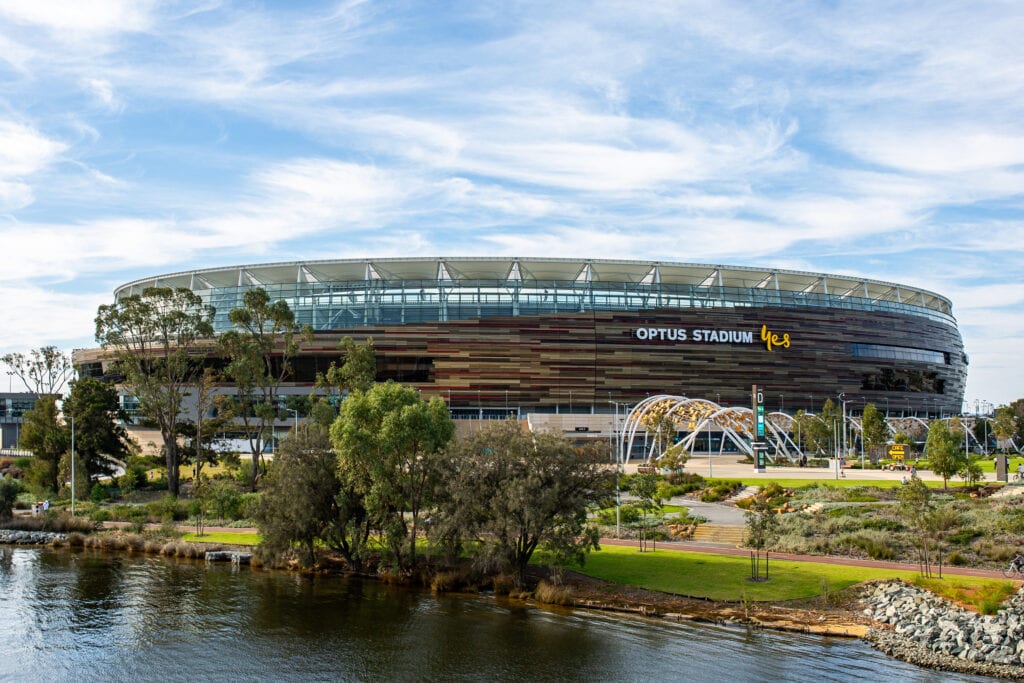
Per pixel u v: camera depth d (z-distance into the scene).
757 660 34.84
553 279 141.62
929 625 37.59
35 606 46.19
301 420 120.50
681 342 136.12
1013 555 48.03
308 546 55.66
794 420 126.56
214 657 37.53
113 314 91.12
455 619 42.16
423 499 52.31
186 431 98.12
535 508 45.31
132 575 54.06
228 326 131.12
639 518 66.19
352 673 35.16
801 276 151.88
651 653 36.19
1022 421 145.00
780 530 58.97
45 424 95.62
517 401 130.88
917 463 109.50
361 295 131.38
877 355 152.38
